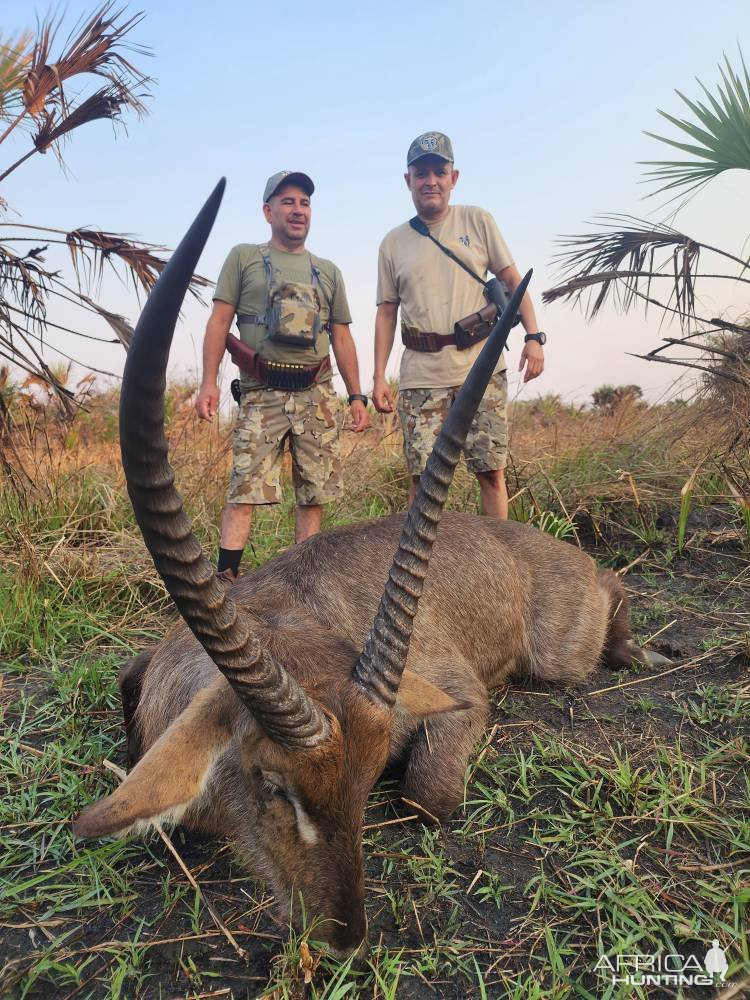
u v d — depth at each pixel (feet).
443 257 17.38
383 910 8.29
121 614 16.30
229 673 6.62
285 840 7.39
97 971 7.59
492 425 17.84
